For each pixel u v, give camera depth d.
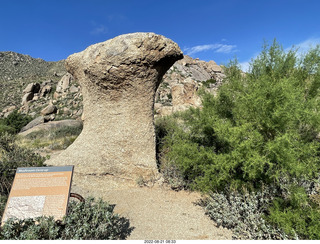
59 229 2.85
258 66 5.30
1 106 35.09
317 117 3.53
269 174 3.47
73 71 6.96
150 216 4.09
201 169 4.40
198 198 4.80
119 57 5.51
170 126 6.96
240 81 4.71
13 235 2.60
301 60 5.05
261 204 3.66
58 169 3.28
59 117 26.44
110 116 6.05
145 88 5.89
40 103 35.00
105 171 5.79
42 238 2.65
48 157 6.01
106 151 5.92
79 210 3.05
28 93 36.47
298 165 3.13
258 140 3.41
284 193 3.64
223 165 3.76
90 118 6.45
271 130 3.65
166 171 5.65
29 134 15.34
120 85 5.82
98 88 6.09
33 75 55.62
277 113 3.26
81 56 6.41
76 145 6.51
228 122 4.00
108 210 3.33
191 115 5.78
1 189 4.30
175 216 4.07
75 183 5.60
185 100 19.55
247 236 3.30
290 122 3.40
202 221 3.89
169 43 5.59
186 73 38.69
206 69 44.81
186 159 4.48
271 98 3.52
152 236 3.43
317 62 4.92
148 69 5.71
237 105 4.14
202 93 5.48
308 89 4.70
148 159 5.82
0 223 2.88
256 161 3.14
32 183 3.16
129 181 5.64
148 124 6.05
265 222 3.34
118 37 5.69
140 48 5.46
